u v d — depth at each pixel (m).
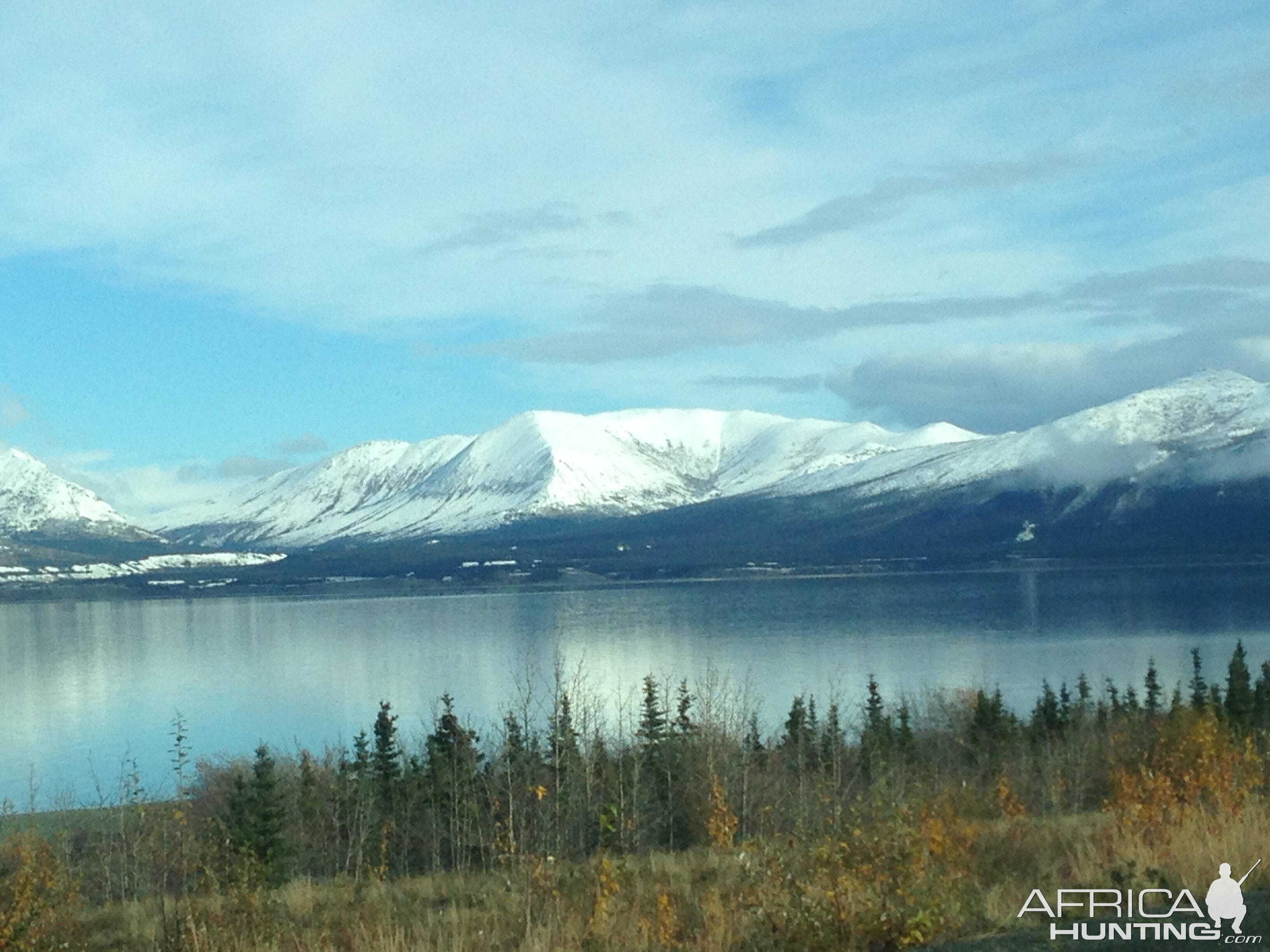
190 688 146.12
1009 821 22.31
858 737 75.50
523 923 15.65
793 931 13.20
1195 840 14.91
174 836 39.25
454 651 176.38
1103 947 11.53
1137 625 183.38
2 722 123.12
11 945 17.80
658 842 42.62
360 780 46.84
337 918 19.06
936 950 12.24
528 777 35.78
